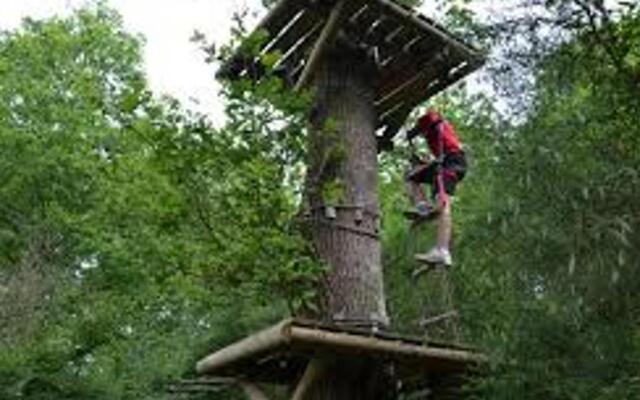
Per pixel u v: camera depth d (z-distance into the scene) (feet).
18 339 40.32
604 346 14.85
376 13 22.18
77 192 60.13
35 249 49.24
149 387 36.76
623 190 14.30
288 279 20.98
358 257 21.31
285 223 22.11
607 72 15.78
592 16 15.49
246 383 22.08
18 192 59.72
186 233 24.17
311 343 18.44
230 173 22.58
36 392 36.27
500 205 15.61
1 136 60.23
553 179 14.79
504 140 15.69
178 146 22.43
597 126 15.43
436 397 21.91
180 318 44.57
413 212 22.52
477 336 19.71
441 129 23.13
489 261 16.55
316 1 21.91
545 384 15.56
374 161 22.68
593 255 14.30
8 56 65.26
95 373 38.88
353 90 22.99
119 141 58.03
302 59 23.95
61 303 44.42
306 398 20.30
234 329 32.30
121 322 44.65
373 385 20.52
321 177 21.97
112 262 49.57
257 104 22.04
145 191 28.27
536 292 15.48
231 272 23.39
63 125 60.64
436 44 22.86
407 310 26.25
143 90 23.00
